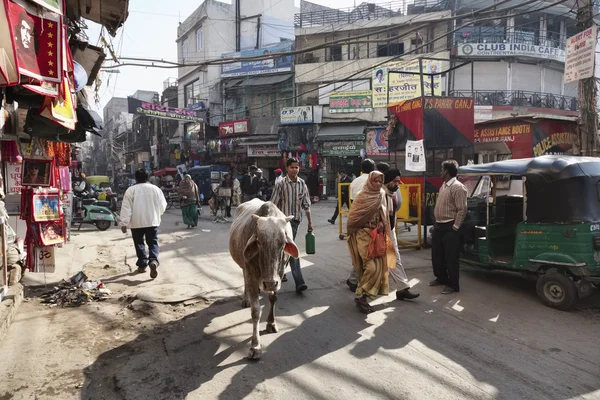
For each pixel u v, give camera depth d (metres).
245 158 25.27
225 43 31.11
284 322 4.47
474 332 4.12
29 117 5.57
